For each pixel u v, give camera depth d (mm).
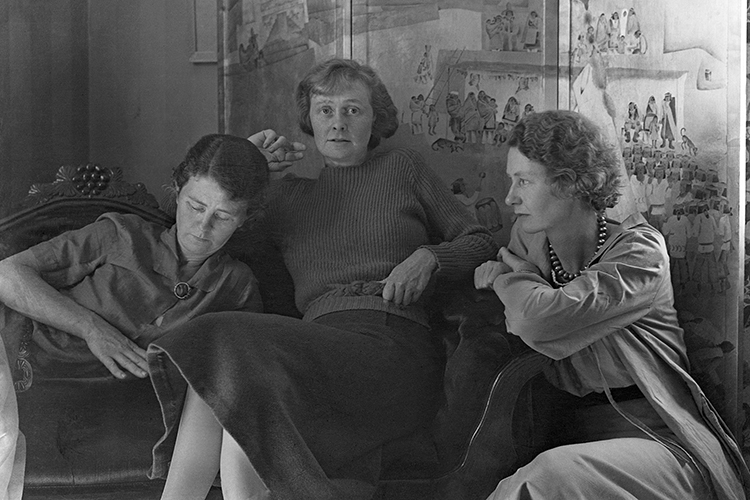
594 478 1603
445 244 1780
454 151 1812
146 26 1726
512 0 1835
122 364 1651
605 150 1789
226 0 1728
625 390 1756
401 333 1728
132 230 1682
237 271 1703
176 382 1645
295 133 1747
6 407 1629
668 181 1936
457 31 1809
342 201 1744
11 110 1687
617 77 1904
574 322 1696
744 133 2004
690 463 1675
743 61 1985
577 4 1864
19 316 1643
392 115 1780
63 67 1708
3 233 1655
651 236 1788
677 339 1833
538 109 1856
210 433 1636
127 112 1725
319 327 1694
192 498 1624
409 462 1731
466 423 1760
